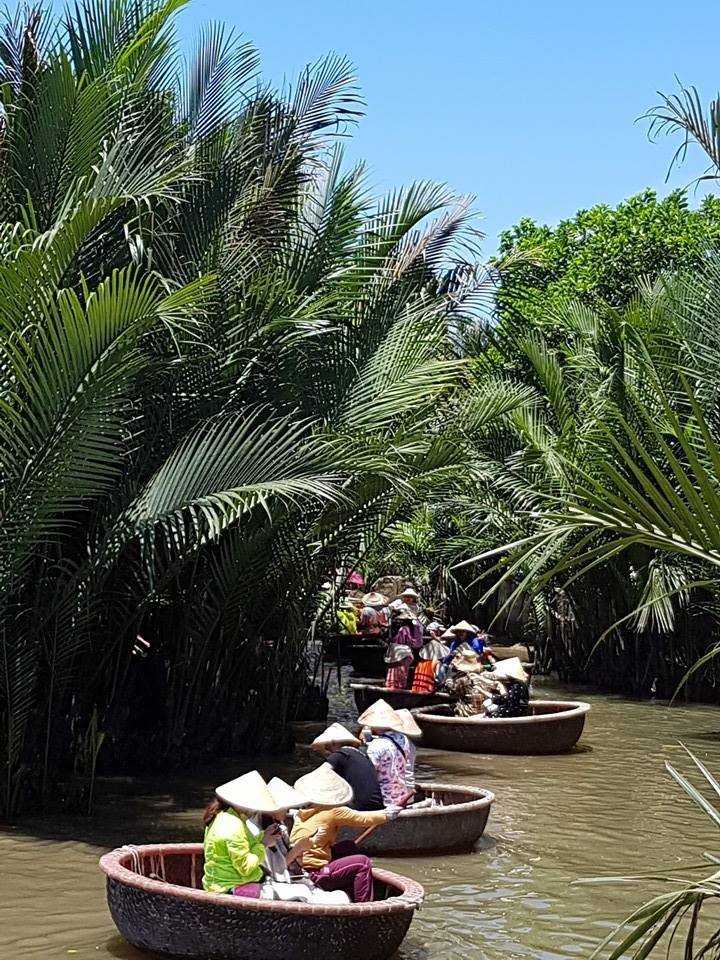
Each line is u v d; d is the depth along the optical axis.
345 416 13.55
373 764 9.22
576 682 23.62
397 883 7.10
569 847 9.80
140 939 6.66
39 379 9.30
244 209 13.38
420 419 13.94
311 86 14.91
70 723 11.88
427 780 13.02
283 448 10.77
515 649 28.70
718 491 4.20
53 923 7.36
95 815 10.62
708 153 5.65
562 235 33.28
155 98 12.95
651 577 15.38
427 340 14.11
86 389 9.44
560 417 20.17
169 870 7.41
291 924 6.39
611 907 7.98
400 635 17.75
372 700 17.47
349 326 14.16
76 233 9.46
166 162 11.96
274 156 14.49
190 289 9.66
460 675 17.03
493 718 15.06
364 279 13.95
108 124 11.89
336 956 6.44
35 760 10.77
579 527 4.16
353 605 26.12
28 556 10.20
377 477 12.74
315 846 7.46
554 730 14.91
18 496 9.75
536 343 21.09
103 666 12.09
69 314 9.09
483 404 14.18
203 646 12.94
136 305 9.25
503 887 8.46
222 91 14.29
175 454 11.17
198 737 13.34
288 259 14.08
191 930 6.47
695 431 14.19
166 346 12.23
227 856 6.79
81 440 9.69
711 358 14.38
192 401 12.59
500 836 10.19
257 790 6.89
